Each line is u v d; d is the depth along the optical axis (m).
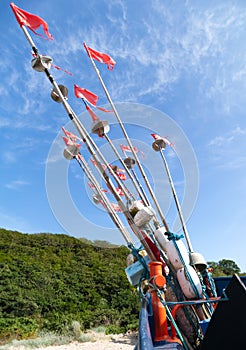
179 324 2.42
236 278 1.56
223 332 1.56
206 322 2.22
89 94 3.23
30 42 2.80
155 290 2.38
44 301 26.41
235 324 1.54
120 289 29.34
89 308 26.81
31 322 20.78
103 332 18.86
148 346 1.86
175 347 2.18
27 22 2.85
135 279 2.91
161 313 2.36
